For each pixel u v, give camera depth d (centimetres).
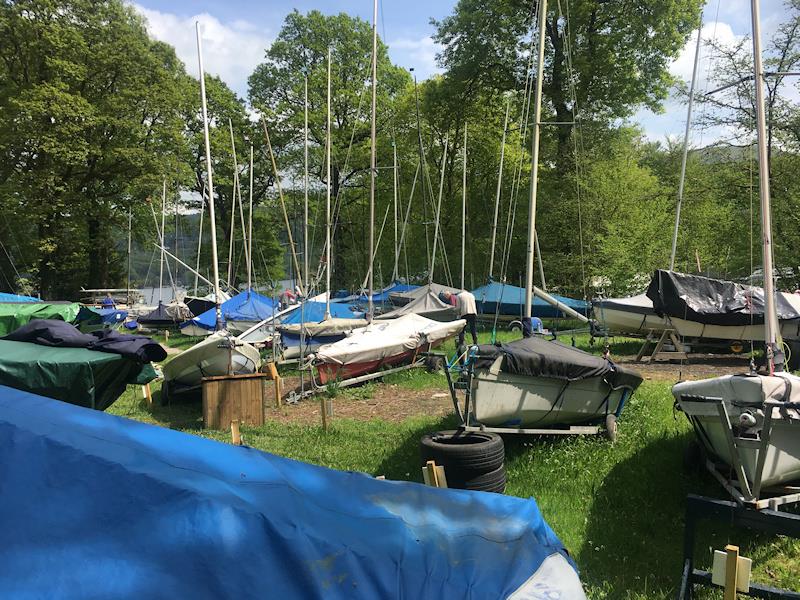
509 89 3394
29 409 312
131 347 892
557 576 278
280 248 4300
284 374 1502
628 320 1661
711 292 1416
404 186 3600
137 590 207
